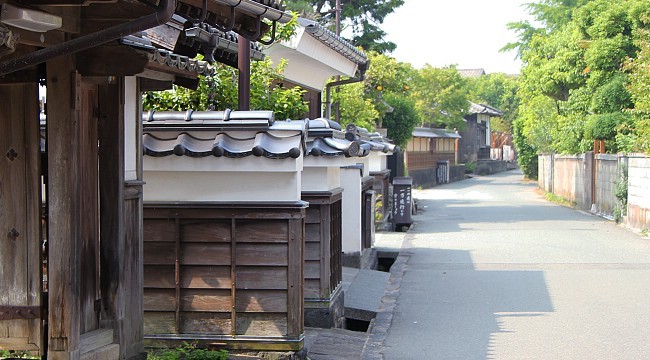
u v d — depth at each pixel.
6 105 5.73
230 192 8.59
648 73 21.75
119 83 6.36
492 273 16.27
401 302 13.24
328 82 25.33
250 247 8.62
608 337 10.36
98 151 6.39
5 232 5.80
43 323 5.85
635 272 15.97
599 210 31.05
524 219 29.48
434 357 9.48
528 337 10.45
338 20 30.52
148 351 8.63
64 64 5.64
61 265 5.66
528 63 41.47
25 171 5.76
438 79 63.34
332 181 11.43
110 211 6.39
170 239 8.68
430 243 22.05
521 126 63.19
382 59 36.19
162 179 8.64
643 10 29.86
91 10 5.78
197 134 8.62
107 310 6.38
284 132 8.54
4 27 4.41
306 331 10.67
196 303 8.68
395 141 43.72
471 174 79.19
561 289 14.14
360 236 16.52
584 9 33.16
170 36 8.53
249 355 8.59
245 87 10.73
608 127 30.94
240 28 7.39
